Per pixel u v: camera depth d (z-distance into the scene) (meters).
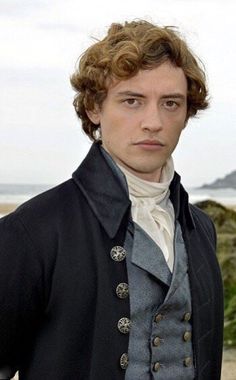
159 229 2.60
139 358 2.48
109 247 2.50
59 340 2.45
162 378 2.51
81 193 2.58
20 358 2.60
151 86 2.48
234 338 5.91
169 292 2.52
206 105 2.71
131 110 2.49
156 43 2.49
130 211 2.54
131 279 2.50
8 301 2.47
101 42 2.55
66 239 2.48
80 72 2.61
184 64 2.55
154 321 2.51
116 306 2.46
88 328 2.45
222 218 6.38
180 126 2.55
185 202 2.70
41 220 2.50
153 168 2.52
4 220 2.53
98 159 2.59
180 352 2.57
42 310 2.50
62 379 2.44
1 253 2.48
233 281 6.15
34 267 2.46
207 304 2.69
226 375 5.49
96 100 2.59
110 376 2.43
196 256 2.71
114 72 2.47
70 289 2.45
